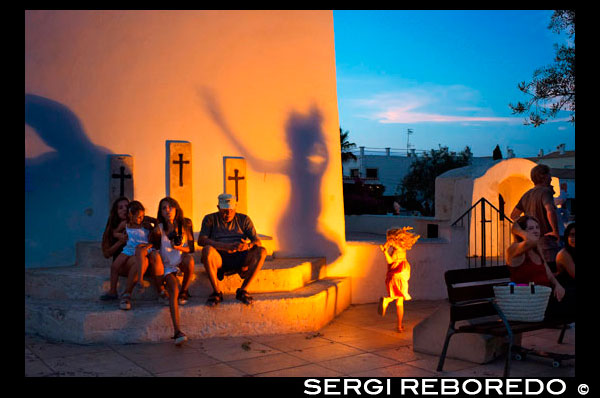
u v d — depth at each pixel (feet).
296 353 18.17
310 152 27.84
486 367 16.74
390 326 22.62
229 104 26.48
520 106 37.14
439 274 29.55
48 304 19.74
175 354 17.74
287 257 27.17
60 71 23.86
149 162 25.12
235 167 26.27
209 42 26.30
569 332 21.56
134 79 25.07
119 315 18.78
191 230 20.33
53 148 23.54
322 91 28.25
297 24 27.84
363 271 28.25
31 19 23.44
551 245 21.34
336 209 28.12
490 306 17.30
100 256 22.86
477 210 37.19
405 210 130.82
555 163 136.36
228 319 20.16
